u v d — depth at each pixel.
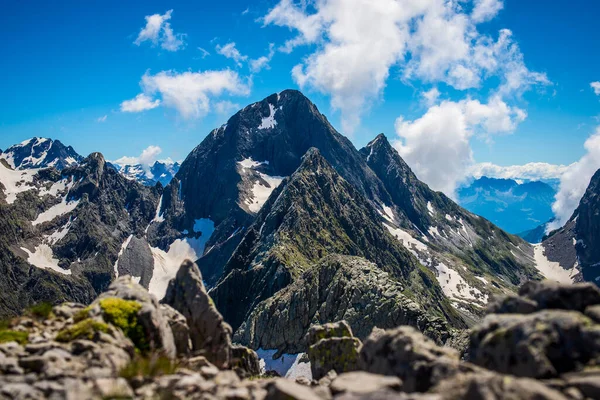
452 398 14.16
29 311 22.92
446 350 17.55
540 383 13.62
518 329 16.02
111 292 23.48
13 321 21.77
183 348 23.75
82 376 16.53
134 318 21.27
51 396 14.83
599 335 14.73
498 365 16.03
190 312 25.86
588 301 17.47
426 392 15.89
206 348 25.05
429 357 16.98
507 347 15.97
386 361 18.53
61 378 16.23
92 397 15.08
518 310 18.56
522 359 15.26
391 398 13.62
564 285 18.05
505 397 12.91
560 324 15.40
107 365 17.97
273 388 15.57
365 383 15.66
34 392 15.02
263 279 169.00
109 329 20.00
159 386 16.89
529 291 19.47
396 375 17.69
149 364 18.70
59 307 23.72
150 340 20.80
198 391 16.66
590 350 14.77
